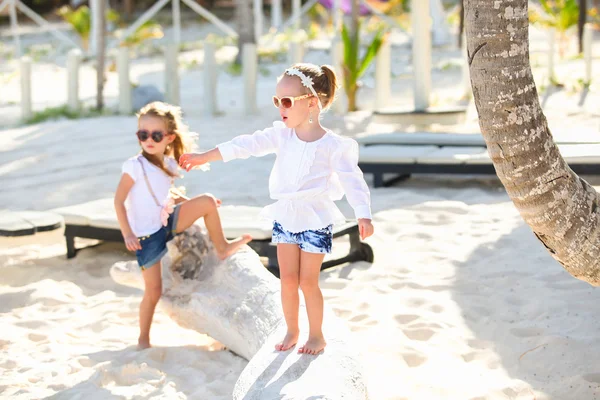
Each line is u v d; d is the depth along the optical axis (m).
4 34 29.61
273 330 3.98
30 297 5.36
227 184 8.51
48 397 3.88
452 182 8.43
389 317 4.82
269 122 12.16
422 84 11.23
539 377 3.99
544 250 5.95
